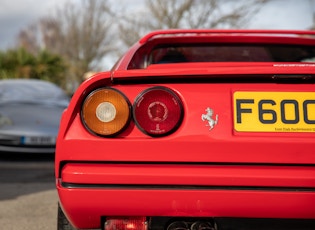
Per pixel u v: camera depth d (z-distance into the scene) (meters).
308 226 1.68
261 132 1.71
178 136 1.70
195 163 1.70
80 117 1.75
